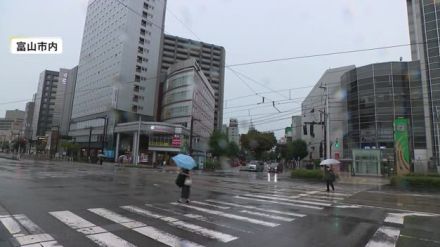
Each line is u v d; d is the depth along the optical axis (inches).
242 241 271.7
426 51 2182.6
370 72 2342.5
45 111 5113.2
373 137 2263.8
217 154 2687.0
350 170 2034.9
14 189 545.6
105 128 3046.3
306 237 293.4
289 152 3361.2
